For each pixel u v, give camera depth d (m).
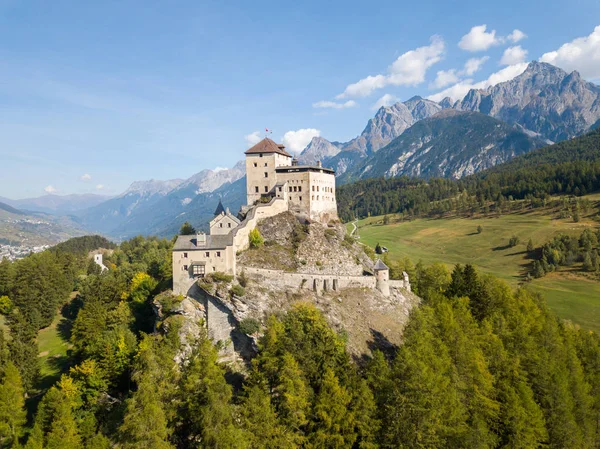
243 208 136.75
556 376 78.06
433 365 71.06
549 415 75.06
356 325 97.12
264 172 139.12
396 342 95.25
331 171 148.38
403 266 154.50
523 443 67.44
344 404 66.06
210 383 66.75
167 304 97.25
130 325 114.00
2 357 96.56
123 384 93.50
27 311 136.75
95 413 85.50
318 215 138.62
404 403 65.25
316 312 85.69
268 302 96.75
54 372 111.56
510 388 74.19
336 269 121.06
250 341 91.69
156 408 60.25
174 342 87.19
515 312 99.44
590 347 97.25
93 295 136.88
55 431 70.12
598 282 180.38
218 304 96.38
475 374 74.75
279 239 122.38
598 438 78.88
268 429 61.97
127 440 60.41
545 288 181.62
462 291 110.19
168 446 59.22
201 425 62.53
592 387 86.25
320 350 75.62
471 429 65.38
